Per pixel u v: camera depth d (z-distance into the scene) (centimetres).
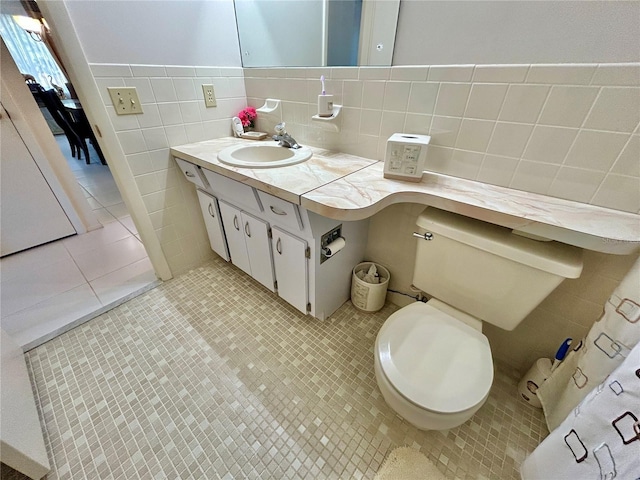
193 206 171
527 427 103
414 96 101
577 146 78
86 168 362
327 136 134
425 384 79
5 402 89
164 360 127
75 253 201
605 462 60
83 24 104
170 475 91
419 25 92
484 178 98
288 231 119
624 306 68
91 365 124
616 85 69
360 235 140
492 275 90
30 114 182
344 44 112
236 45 151
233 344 134
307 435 101
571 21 70
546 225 73
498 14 79
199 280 176
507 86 83
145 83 126
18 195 190
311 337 138
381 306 151
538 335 110
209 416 106
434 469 92
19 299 160
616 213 78
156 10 119
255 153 146
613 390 60
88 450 96
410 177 100
